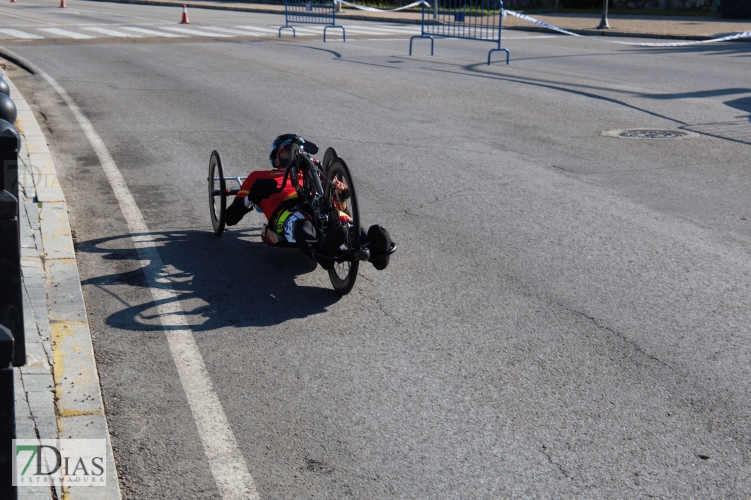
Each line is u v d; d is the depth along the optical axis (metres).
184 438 3.92
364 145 10.36
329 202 5.62
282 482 3.60
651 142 10.52
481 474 3.67
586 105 13.23
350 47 21.88
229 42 22.64
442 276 6.04
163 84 14.99
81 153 9.78
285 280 5.99
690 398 4.32
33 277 5.65
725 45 22.42
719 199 8.02
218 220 7.00
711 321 5.25
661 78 16.05
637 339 5.00
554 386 4.44
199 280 5.95
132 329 5.09
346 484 3.60
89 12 33.28
